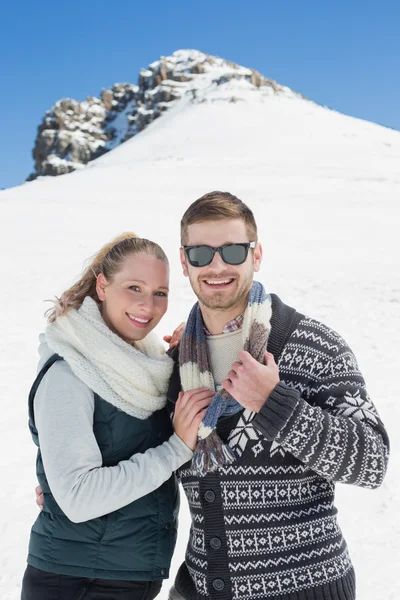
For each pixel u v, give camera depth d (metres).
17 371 8.59
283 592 1.97
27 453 5.88
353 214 27.19
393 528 4.45
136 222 24.89
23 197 32.94
